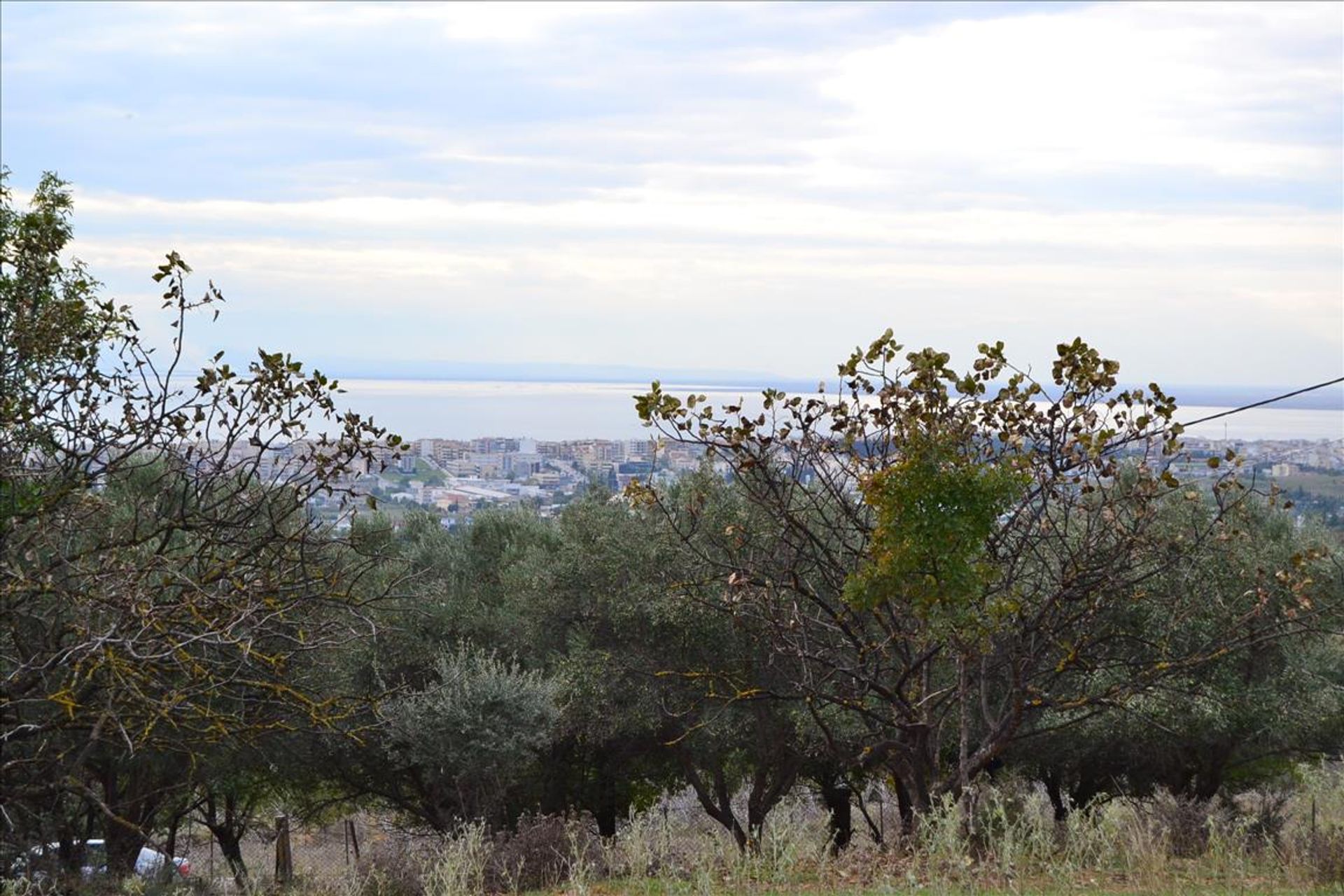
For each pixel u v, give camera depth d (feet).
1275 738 65.05
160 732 46.57
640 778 79.92
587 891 33.83
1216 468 42.42
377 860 46.24
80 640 36.47
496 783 60.70
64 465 41.47
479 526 85.56
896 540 40.27
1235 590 56.13
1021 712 42.68
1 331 41.52
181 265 41.81
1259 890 29.84
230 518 44.45
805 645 45.78
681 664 64.39
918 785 44.01
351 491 43.50
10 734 37.45
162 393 42.04
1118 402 42.60
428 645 71.10
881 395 42.91
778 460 46.78
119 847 55.93
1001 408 43.09
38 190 46.06
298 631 45.65
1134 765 67.46
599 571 68.85
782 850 31.96
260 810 88.69
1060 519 46.37
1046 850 29.58
